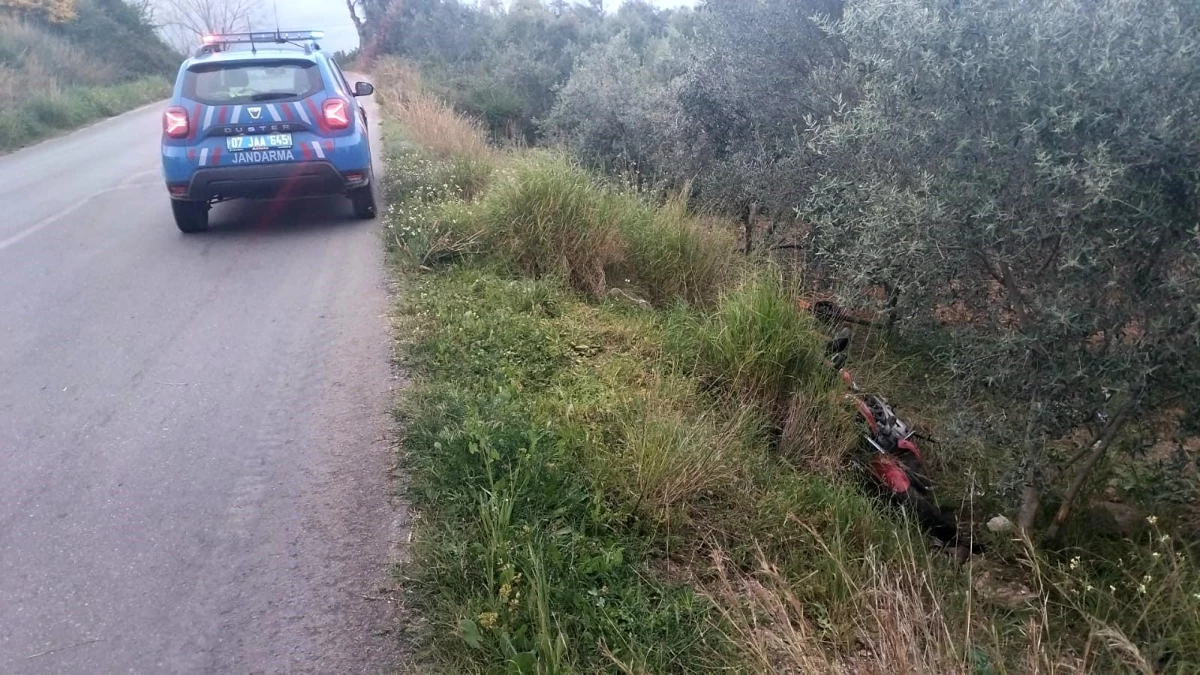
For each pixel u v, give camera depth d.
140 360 5.30
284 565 3.39
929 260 4.10
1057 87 3.64
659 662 2.97
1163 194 3.54
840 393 4.94
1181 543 3.94
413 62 28.59
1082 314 3.74
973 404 4.41
